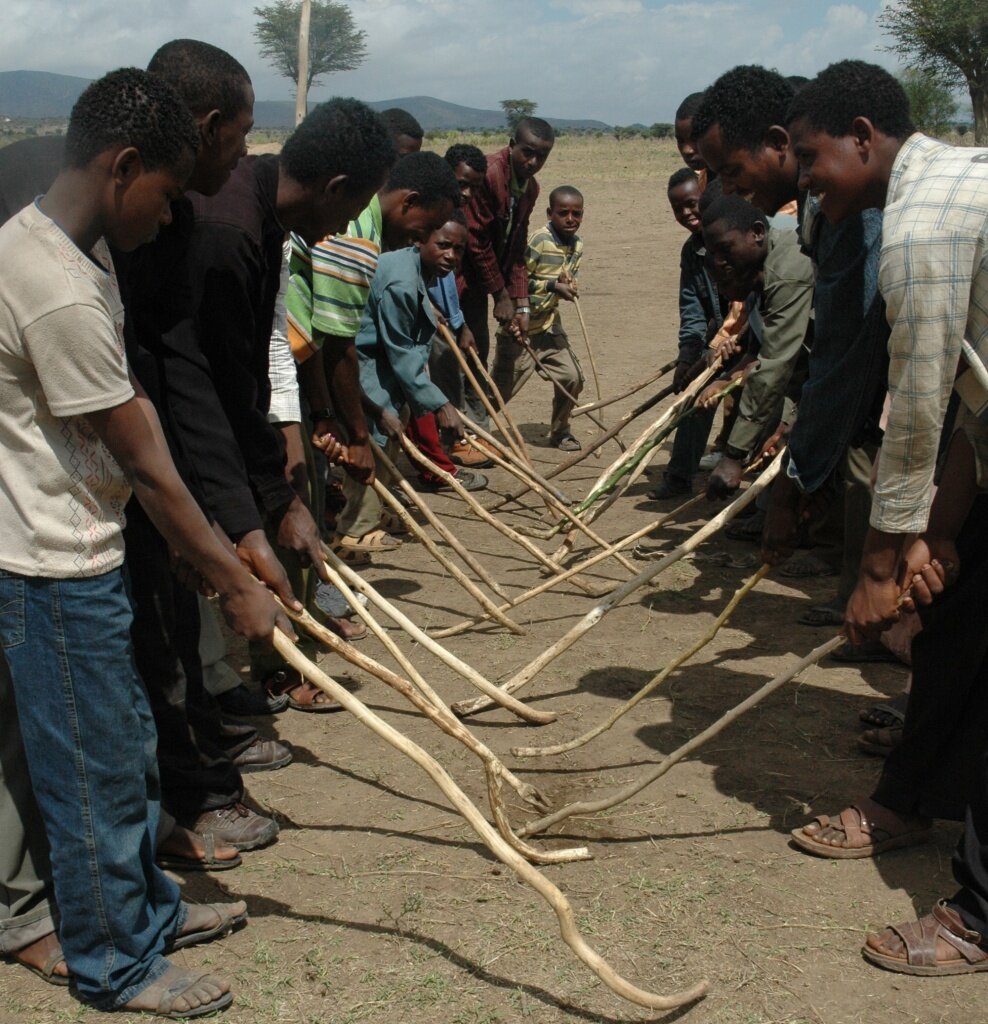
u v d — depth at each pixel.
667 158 46.12
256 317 3.36
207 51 2.97
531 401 9.74
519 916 3.01
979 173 2.52
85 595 2.44
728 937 2.92
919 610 3.13
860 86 2.73
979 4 35.84
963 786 3.18
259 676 4.30
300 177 3.26
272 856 3.31
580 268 17.52
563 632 5.12
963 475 2.95
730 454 4.95
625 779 3.78
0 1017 2.64
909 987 2.74
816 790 3.69
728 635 5.04
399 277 5.49
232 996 2.68
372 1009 2.66
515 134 7.36
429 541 4.97
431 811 3.58
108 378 2.30
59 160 2.78
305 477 4.04
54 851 2.56
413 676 3.82
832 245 3.21
